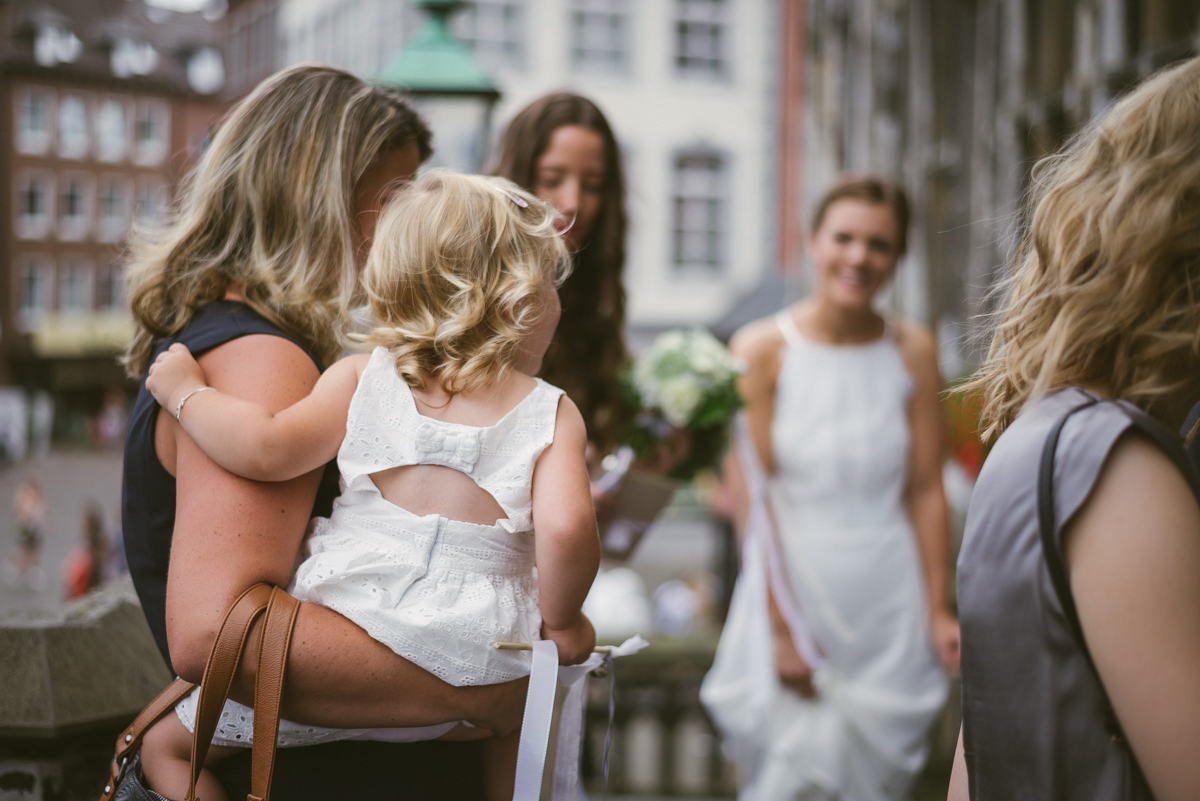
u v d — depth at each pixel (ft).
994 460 3.44
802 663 8.81
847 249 9.02
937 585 9.07
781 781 8.87
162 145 133.69
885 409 9.06
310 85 4.38
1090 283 3.31
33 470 108.68
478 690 3.85
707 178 81.87
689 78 80.79
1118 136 3.40
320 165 4.25
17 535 67.05
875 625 8.89
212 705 3.58
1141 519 3.05
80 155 128.47
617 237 7.17
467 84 10.12
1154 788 3.03
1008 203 13.96
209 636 3.59
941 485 9.29
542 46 77.30
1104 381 3.42
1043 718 3.22
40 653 4.83
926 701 8.88
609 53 79.36
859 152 21.17
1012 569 3.28
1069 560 3.17
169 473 3.99
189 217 4.31
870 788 8.84
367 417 3.93
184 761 3.96
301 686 3.65
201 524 3.70
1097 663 3.10
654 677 13.35
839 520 9.00
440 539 3.91
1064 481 3.18
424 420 3.95
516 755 4.44
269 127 4.28
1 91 123.65
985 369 3.92
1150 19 11.70
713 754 13.42
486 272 4.08
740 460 9.20
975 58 16.61
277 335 4.05
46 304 127.85
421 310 4.05
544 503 3.94
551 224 4.39
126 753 4.02
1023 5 14.47
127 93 130.82
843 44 22.47
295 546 3.86
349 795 3.92
